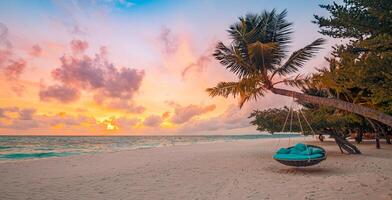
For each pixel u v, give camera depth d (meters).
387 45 6.75
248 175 10.91
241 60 9.83
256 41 9.74
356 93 16.05
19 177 11.28
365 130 33.09
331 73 8.52
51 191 8.48
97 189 8.71
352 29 8.24
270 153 21.45
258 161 15.75
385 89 7.43
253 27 10.43
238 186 8.80
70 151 34.34
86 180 10.39
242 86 9.06
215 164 14.67
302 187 8.41
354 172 11.16
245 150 25.52
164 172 12.15
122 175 11.48
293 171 11.78
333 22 8.28
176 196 7.62
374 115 6.28
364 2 6.68
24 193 8.23
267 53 9.22
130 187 8.97
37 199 7.48
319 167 12.79
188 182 9.70
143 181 10.02
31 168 14.07
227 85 9.69
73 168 13.98
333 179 9.66
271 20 10.40
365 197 6.95
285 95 8.34
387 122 6.05
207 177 10.66
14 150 36.97
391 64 6.40
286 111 17.78
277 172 11.59
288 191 7.91
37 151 34.44
